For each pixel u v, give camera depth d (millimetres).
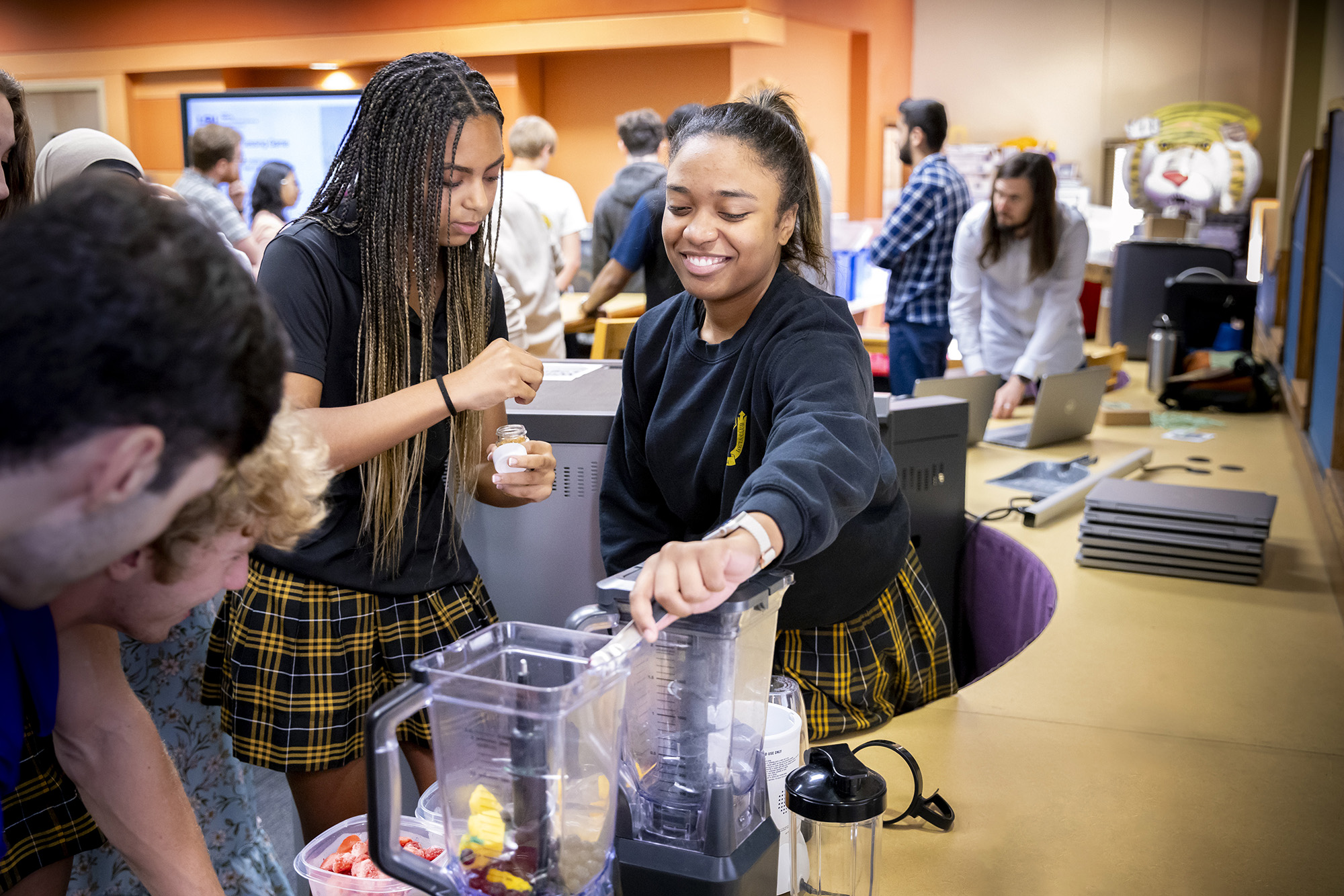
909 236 4148
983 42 9875
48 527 625
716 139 1285
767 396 1360
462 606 1616
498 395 1416
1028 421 3695
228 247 655
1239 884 1314
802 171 1354
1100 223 8453
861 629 1728
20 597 699
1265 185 9266
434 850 1220
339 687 1481
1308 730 1729
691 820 984
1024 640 2527
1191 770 1600
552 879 834
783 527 970
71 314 559
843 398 1225
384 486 1455
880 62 9422
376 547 1476
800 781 1099
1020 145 8727
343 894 1211
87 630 968
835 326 1348
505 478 1536
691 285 1340
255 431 681
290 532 862
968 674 2838
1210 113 9266
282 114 6227
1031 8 9680
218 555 834
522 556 1997
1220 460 3295
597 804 861
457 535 1641
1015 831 1431
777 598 1006
